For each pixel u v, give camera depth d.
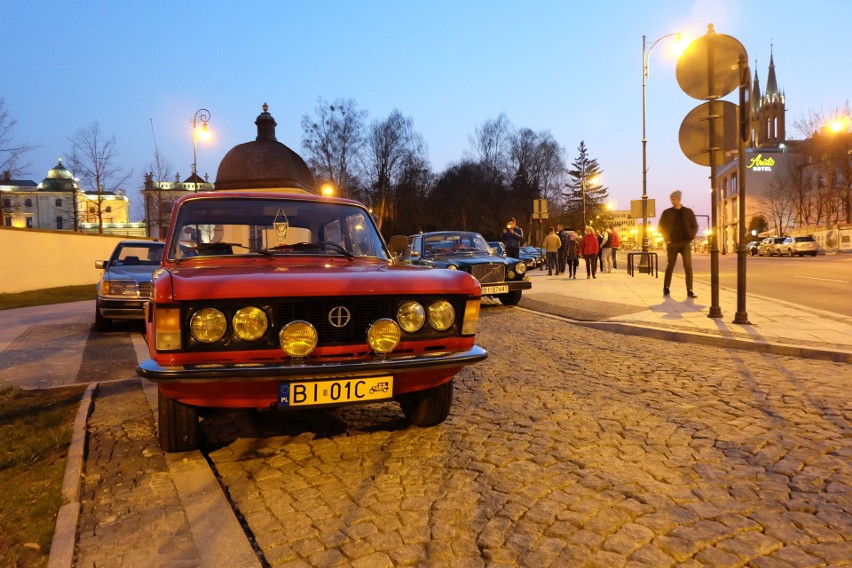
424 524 2.84
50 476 3.51
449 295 3.72
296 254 4.45
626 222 150.00
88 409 4.89
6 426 4.52
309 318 3.42
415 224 70.88
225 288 3.24
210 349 3.25
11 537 2.75
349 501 3.14
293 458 3.83
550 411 4.63
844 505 2.88
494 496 3.12
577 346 7.43
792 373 5.63
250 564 2.49
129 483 3.39
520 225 76.94
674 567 2.38
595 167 95.62
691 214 11.88
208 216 4.54
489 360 6.69
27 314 13.65
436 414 4.25
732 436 3.92
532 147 78.50
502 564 2.46
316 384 3.38
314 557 2.57
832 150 54.12
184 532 2.78
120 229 92.19
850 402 4.61
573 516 2.85
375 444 4.04
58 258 22.22
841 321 8.34
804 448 3.65
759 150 85.75
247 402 3.50
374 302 3.56
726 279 17.92
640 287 15.04
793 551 2.47
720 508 2.89
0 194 75.00
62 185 94.25
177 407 3.70
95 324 11.03
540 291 14.55
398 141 66.69
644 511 2.88
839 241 53.94
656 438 3.94
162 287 3.22
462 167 77.38
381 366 3.37
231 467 3.70
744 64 7.96
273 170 27.23
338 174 62.06
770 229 78.88
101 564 2.50
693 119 8.66
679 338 7.64
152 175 46.53
